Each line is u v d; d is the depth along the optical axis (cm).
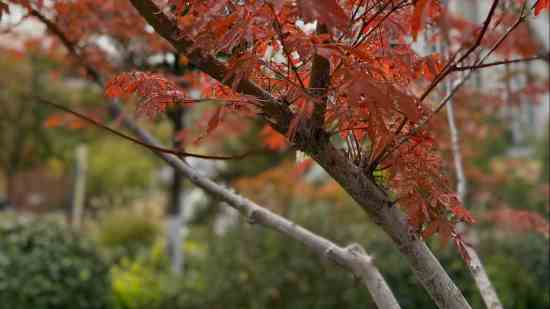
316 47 100
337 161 114
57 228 543
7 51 397
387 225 118
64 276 508
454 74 238
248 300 502
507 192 522
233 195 166
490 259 487
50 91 978
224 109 113
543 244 477
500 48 282
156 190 1363
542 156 632
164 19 115
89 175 1391
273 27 105
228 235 532
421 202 118
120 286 587
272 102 112
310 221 508
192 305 538
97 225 971
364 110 108
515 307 474
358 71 101
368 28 119
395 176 125
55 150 1126
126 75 123
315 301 478
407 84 129
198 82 241
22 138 1057
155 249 741
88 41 280
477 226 477
